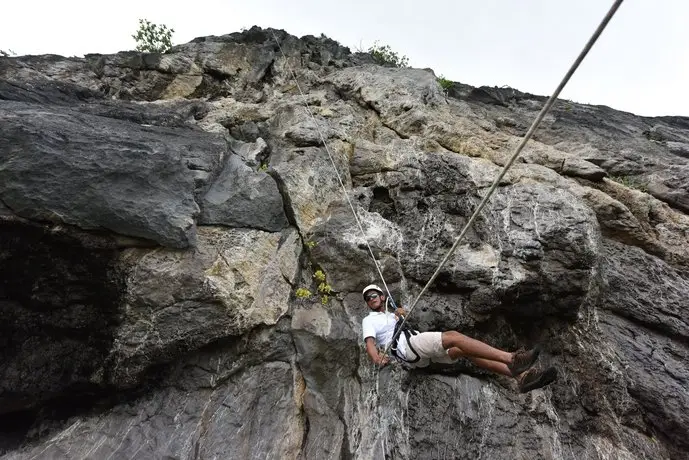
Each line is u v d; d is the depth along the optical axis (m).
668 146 9.14
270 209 5.89
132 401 5.00
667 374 5.62
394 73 8.79
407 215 6.38
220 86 8.71
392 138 7.57
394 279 5.75
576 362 5.73
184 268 5.01
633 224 6.77
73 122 5.50
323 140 6.89
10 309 4.79
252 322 5.18
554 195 6.41
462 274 5.76
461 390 5.34
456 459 4.87
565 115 9.38
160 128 6.49
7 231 4.64
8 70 7.48
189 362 5.14
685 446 5.26
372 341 4.81
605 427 5.34
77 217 4.72
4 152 4.66
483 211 6.25
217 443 4.66
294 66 9.20
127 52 8.56
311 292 5.77
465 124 8.01
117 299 4.86
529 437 5.11
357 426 4.93
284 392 5.08
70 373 4.82
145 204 4.95
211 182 5.89
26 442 4.80
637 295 6.25
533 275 5.67
